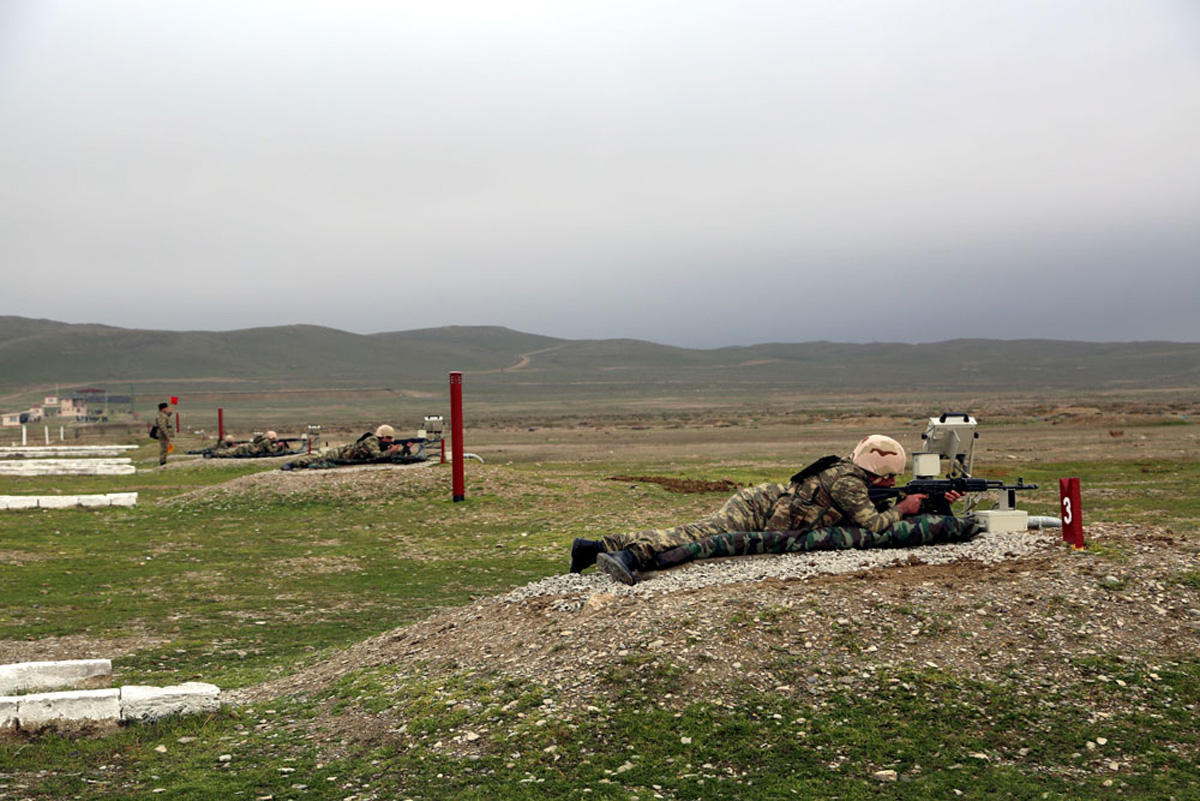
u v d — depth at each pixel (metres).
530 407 177.62
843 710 7.14
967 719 7.02
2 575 16.33
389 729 7.49
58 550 18.88
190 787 6.58
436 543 19.50
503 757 6.74
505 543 19.23
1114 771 6.37
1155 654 7.93
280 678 9.65
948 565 9.71
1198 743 6.72
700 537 10.43
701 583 9.59
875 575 9.28
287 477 25.56
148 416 136.38
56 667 9.04
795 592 8.88
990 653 7.90
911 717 7.05
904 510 10.88
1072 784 6.20
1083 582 9.03
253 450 40.47
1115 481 27.33
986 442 46.75
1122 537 10.48
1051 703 7.25
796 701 7.27
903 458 11.08
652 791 6.18
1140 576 9.16
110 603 14.18
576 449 52.94
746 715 7.10
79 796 6.48
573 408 169.00
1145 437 47.12
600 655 8.02
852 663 7.75
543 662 8.12
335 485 24.89
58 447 53.41
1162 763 6.46
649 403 185.25
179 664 10.66
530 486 25.02
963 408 108.88
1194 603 8.70
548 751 6.75
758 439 59.72
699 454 46.25
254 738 7.58
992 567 9.55
